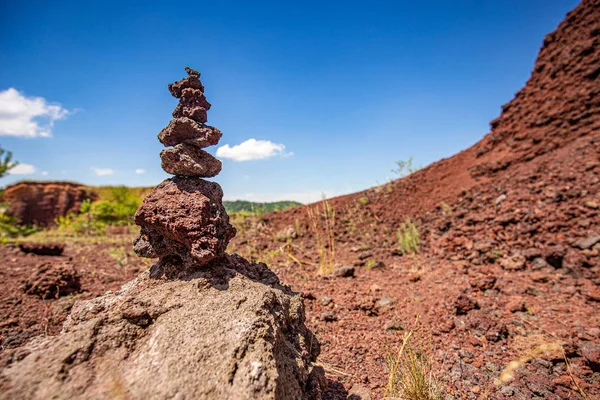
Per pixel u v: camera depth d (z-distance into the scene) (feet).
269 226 32.04
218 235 7.65
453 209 26.78
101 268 20.33
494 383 8.63
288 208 38.78
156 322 6.04
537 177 24.67
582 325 10.97
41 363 4.84
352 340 11.02
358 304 13.25
